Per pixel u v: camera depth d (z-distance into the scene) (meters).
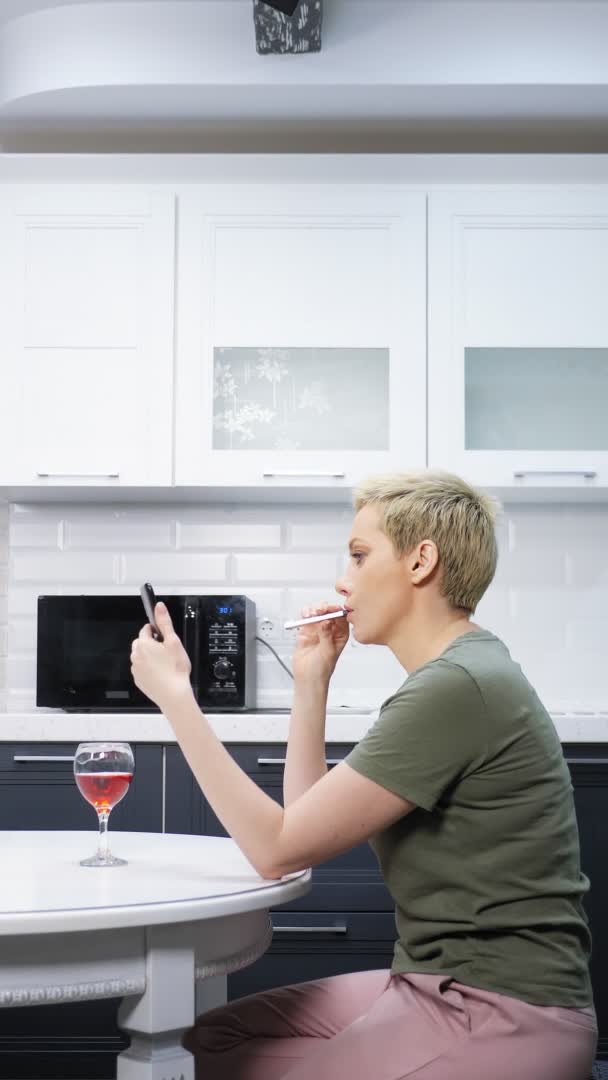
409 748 1.35
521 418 3.38
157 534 3.67
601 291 3.40
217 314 3.38
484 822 1.36
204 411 3.36
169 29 3.30
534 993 1.30
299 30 3.21
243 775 1.40
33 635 3.63
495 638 1.50
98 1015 2.87
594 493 3.49
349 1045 1.31
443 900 1.37
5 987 1.17
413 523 1.51
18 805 2.99
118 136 3.66
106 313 3.38
